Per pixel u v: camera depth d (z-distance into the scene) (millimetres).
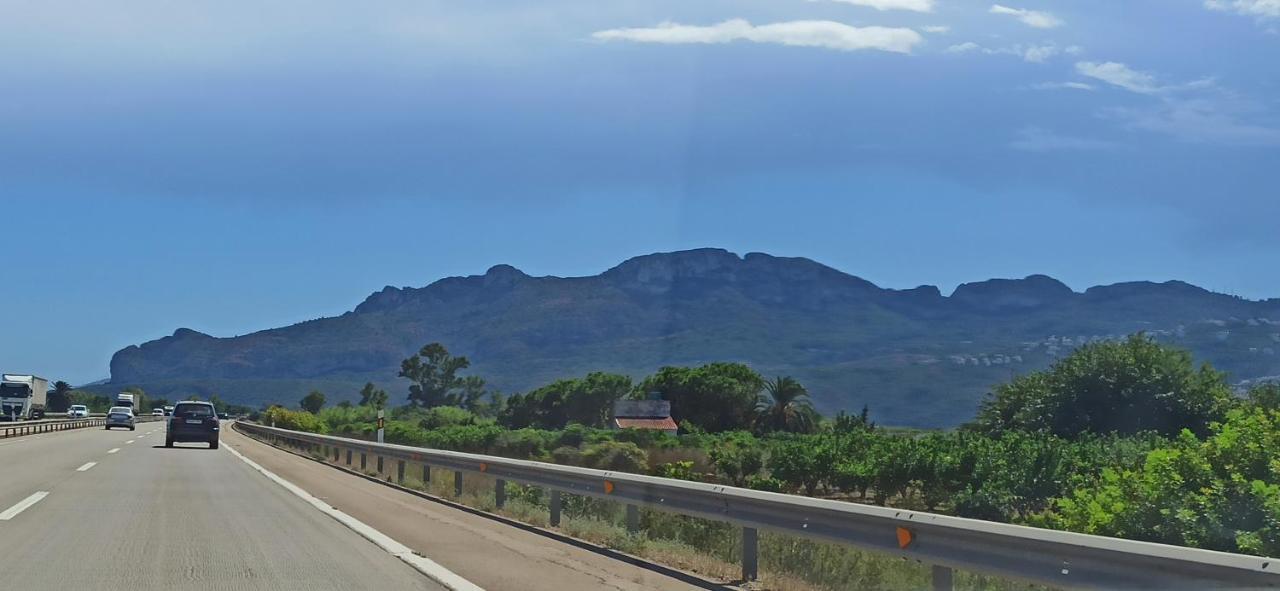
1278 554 11961
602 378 95438
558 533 14914
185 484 22406
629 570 11633
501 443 53938
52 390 173250
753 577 10945
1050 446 27156
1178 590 6395
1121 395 41750
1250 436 13719
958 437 36562
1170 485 13781
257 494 20391
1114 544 6840
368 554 12266
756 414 84688
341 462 36062
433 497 21172
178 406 42188
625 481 13555
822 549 11797
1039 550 7434
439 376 161875
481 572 11172
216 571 10812
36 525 14352
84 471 25469
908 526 8742
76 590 9617
